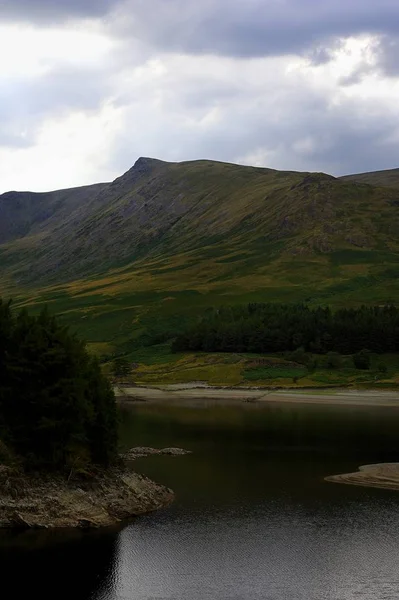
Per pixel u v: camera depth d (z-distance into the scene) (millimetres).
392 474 83812
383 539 58562
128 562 52469
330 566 52156
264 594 47031
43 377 68188
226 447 103312
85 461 70375
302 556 54312
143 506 66812
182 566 51812
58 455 66188
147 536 58562
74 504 61844
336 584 48688
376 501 70938
